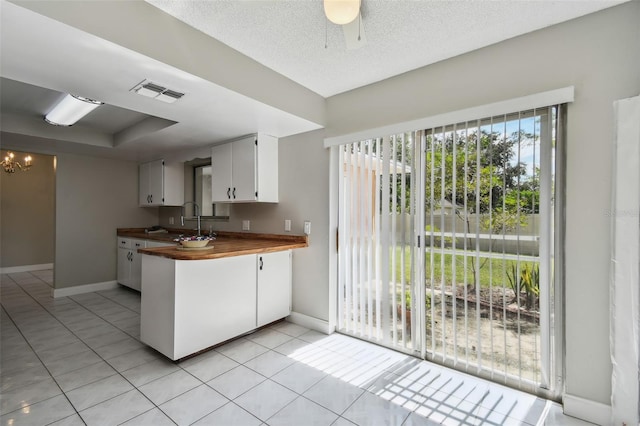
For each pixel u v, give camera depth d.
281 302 3.07
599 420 1.66
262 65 2.30
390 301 2.54
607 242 1.65
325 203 2.92
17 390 1.97
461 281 2.13
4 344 2.67
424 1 1.61
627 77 1.61
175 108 2.42
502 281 1.96
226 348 2.59
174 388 2.01
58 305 3.81
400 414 1.77
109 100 2.27
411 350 2.44
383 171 2.55
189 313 2.32
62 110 2.86
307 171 3.06
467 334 2.11
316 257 3.00
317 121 2.81
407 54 2.15
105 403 1.84
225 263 2.56
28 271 6.08
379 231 2.58
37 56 1.65
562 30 1.78
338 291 2.92
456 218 2.14
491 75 2.02
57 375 2.16
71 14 1.39
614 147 1.60
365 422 1.70
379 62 2.26
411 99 2.38
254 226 3.59
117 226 4.77
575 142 1.74
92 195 4.51
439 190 2.23
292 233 3.20
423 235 2.33
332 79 2.54
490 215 1.99
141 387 2.01
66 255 4.27
